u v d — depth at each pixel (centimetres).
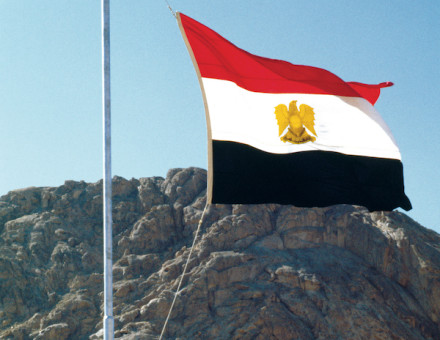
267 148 1541
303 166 1545
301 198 1526
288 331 5706
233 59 1595
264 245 6869
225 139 1506
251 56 1609
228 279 6412
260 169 1519
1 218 7744
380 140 1623
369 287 6319
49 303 6469
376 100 1722
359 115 1628
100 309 6384
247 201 1486
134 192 8219
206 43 1576
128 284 6588
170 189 8025
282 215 7325
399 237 6875
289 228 7088
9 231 7438
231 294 6228
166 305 6119
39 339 5906
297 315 5941
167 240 7388
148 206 7869
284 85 1606
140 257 7069
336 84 1644
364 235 6919
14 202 8012
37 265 6944
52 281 6756
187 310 6094
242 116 1543
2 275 6638
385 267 6631
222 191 1473
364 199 1575
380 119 1644
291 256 6738
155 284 6575
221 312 6022
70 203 7975
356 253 6869
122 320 6034
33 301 6481
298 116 1591
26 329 6097
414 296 6462
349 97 1631
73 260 7056
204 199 7750
